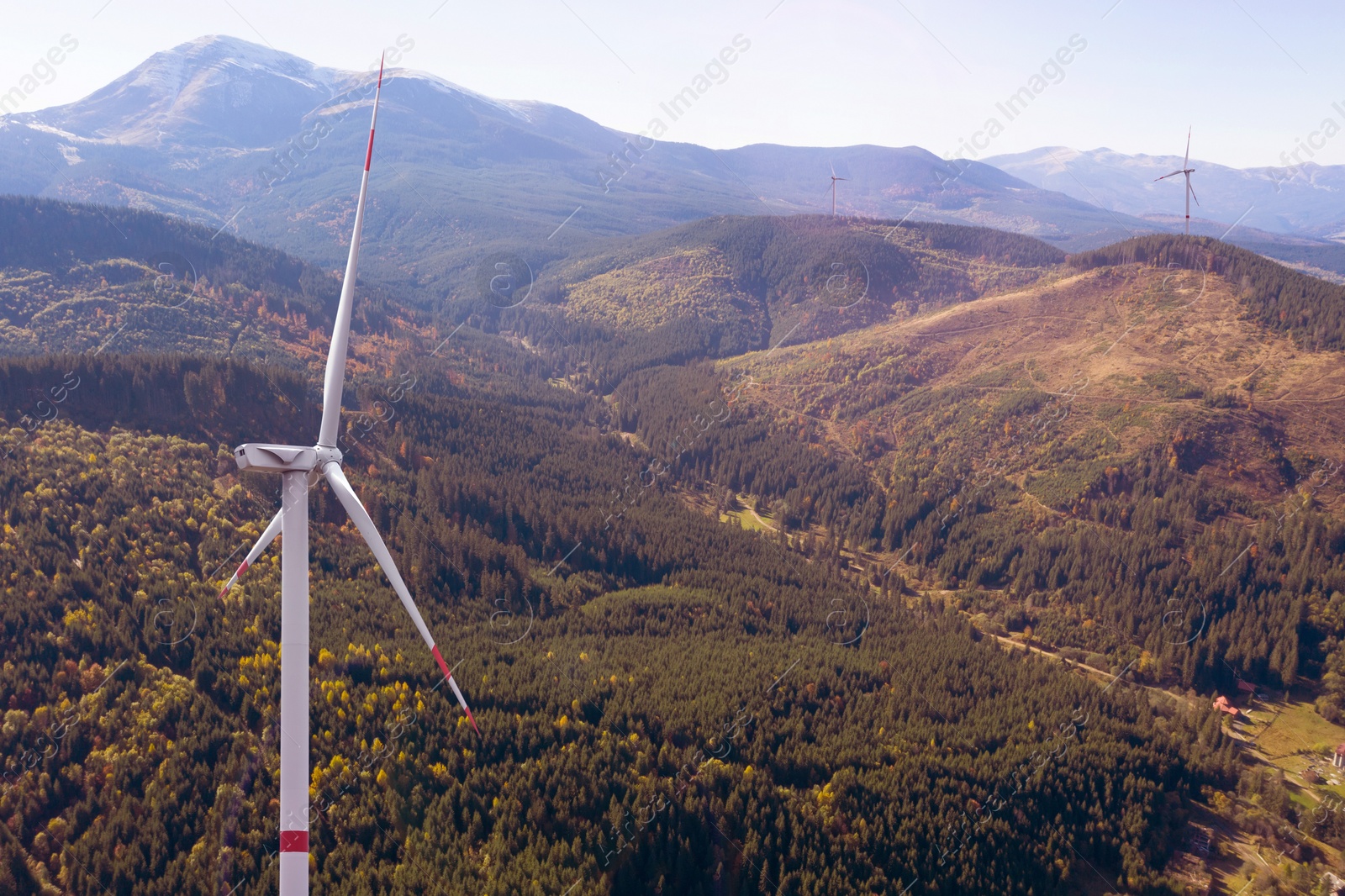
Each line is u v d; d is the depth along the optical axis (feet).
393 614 458.50
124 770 321.52
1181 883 365.81
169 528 451.53
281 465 172.04
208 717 346.13
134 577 408.26
